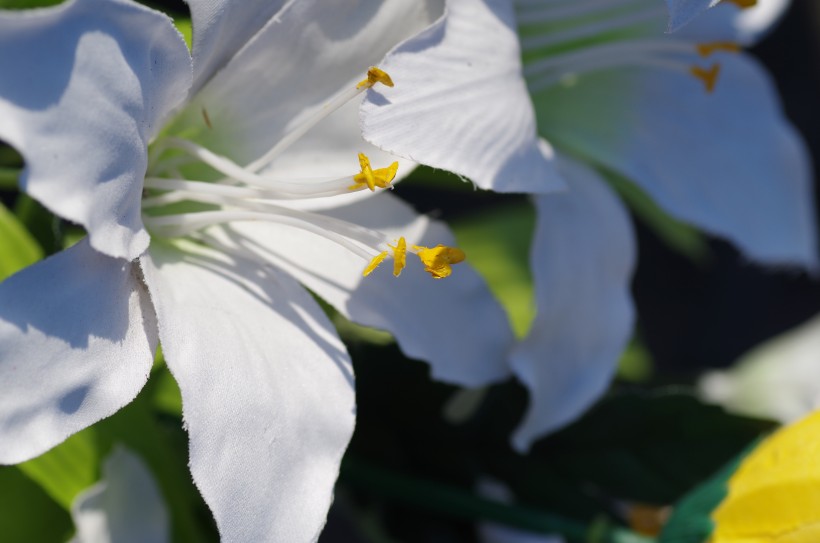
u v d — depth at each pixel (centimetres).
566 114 65
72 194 50
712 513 58
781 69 126
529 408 62
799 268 71
